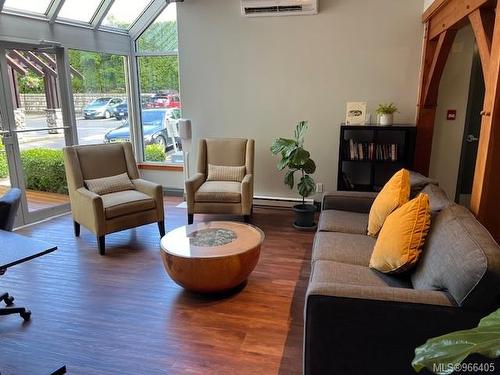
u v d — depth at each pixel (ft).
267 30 15.49
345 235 9.15
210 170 15.44
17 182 14.06
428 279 5.93
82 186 12.96
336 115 15.57
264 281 10.09
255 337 7.71
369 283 6.73
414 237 6.61
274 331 7.91
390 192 8.47
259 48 15.75
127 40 18.71
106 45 17.44
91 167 13.32
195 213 14.12
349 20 14.60
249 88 16.29
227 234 10.01
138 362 6.97
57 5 14.39
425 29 13.62
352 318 5.33
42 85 14.78
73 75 16.06
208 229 10.41
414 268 6.76
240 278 9.12
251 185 14.35
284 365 6.89
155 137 19.72
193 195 13.96
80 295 9.40
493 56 6.72
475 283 4.80
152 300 9.16
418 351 3.35
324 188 16.30
